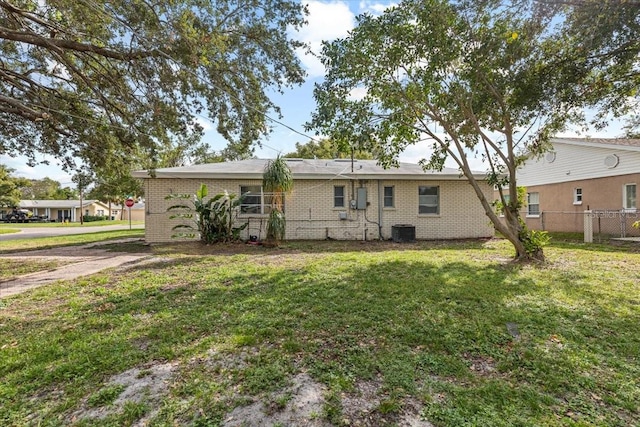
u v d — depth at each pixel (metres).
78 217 50.84
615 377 2.69
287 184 10.70
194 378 2.65
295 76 8.51
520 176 18.98
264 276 6.18
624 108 7.14
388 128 7.77
